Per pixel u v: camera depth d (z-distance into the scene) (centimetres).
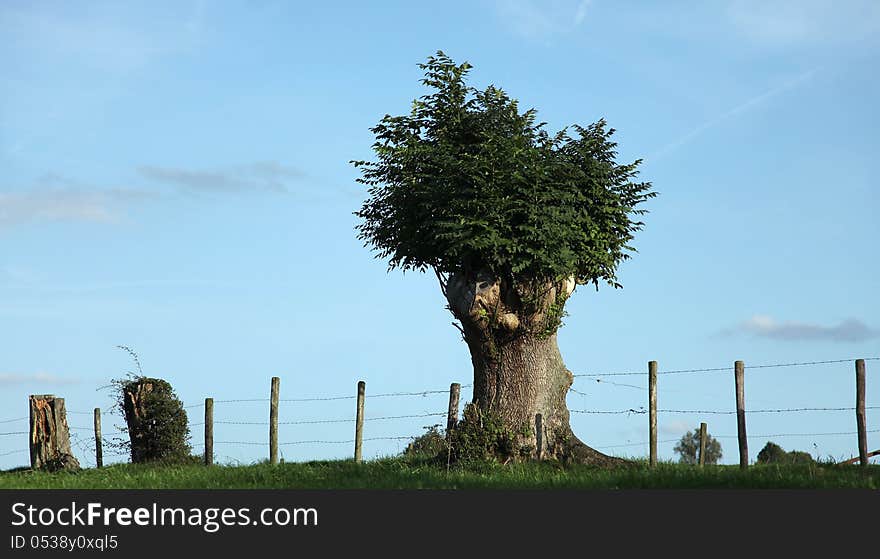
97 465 3300
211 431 3025
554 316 2741
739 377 2481
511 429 2717
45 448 3022
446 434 2656
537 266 2652
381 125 2739
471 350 2797
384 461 2761
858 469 2250
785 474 2156
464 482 2259
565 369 2836
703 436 2936
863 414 2309
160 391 3056
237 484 2356
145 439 3014
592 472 2436
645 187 2778
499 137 2644
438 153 2647
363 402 2903
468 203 2572
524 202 2581
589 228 2702
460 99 2739
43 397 3066
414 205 2702
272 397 2953
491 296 2673
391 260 2822
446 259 2733
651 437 2616
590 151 2762
